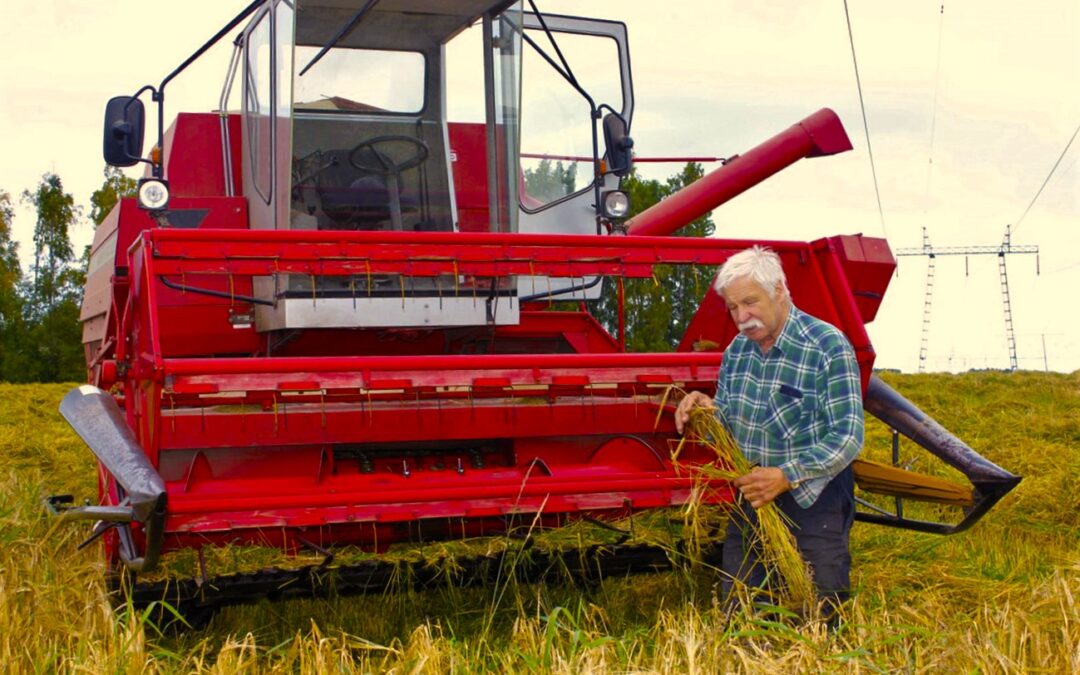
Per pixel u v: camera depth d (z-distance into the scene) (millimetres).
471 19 6250
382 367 4117
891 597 4469
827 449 3834
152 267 4316
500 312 5852
